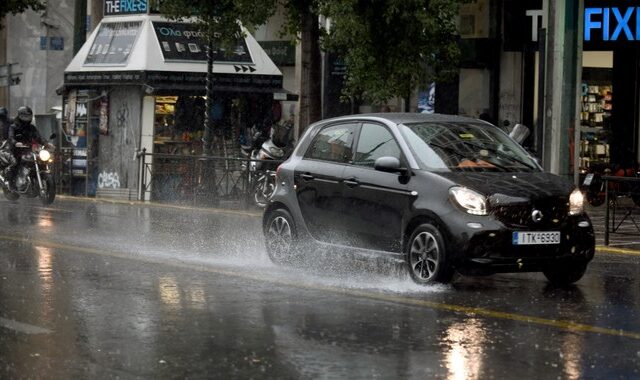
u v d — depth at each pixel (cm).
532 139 3139
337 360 895
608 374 856
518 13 3106
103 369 860
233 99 2945
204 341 968
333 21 2400
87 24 3569
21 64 4309
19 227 1977
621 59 3003
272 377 837
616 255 1723
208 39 2638
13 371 852
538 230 1276
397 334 1006
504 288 1323
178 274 1388
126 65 2803
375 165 1334
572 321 1092
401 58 2427
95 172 2927
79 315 1089
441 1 2389
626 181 1841
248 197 2588
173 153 2870
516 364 888
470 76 3191
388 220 1341
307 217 1450
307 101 2664
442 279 1281
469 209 1264
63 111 3011
